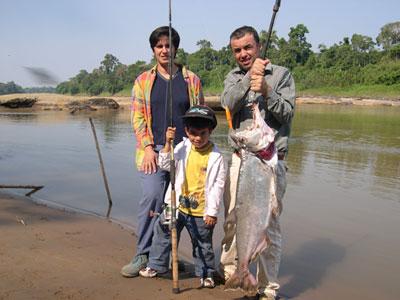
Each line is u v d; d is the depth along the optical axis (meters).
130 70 76.75
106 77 75.44
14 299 3.96
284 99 3.94
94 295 4.09
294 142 15.12
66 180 9.42
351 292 4.49
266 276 4.04
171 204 4.03
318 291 4.50
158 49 4.39
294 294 4.43
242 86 3.91
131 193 8.38
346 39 76.88
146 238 4.52
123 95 71.12
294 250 5.58
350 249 5.62
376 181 9.30
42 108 30.59
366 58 71.44
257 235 3.72
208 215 4.09
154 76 4.48
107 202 7.75
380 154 12.73
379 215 6.97
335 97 54.41
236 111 4.12
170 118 4.21
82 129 19.12
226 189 4.25
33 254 5.05
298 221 6.66
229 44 4.18
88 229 6.15
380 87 59.00
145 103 4.49
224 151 12.31
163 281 4.45
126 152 13.05
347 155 12.50
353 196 8.09
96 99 32.31
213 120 4.06
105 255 5.14
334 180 9.38
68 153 12.88
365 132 18.42
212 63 82.69
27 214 6.76
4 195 8.05
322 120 24.75
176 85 4.46
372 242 5.85
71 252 5.18
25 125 20.72
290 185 8.91
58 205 7.51
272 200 3.72
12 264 4.73
